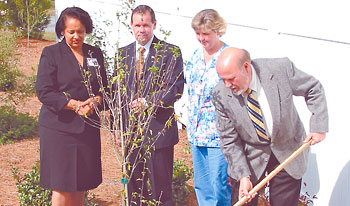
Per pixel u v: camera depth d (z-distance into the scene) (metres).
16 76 12.92
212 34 4.64
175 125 5.04
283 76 3.99
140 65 4.90
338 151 5.06
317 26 5.33
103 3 12.38
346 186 4.95
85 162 4.79
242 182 4.12
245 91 3.99
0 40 13.73
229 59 3.79
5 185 6.66
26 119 9.13
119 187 6.47
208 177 5.12
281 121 3.98
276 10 6.09
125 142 4.59
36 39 20.34
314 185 5.46
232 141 4.23
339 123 5.04
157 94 4.74
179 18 8.95
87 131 4.76
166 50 4.77
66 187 4.73
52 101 4.60
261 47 6.51
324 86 5.25
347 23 4.88
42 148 4.80
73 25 4.62
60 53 4.70
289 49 5.86
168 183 5.06
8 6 20.14
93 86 4.77
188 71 4.99
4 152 7.95
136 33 4.84
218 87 4.19
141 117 4.84
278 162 4.22
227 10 7.42
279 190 4.21
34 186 5.82
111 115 4.91
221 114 4.19
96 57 4.89
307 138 4.04
